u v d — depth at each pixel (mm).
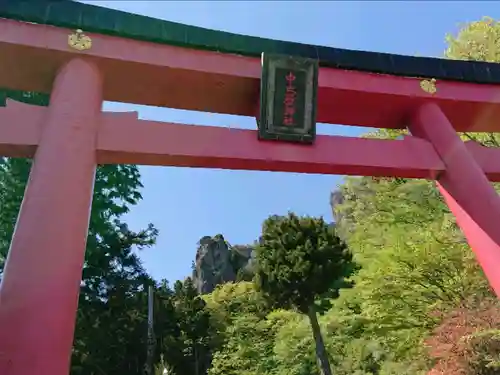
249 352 19828
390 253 9047
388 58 6051
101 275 12914
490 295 8227
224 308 26156
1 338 3131
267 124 5094
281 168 5094
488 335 7105
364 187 11914
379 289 9094
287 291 14484
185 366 20953
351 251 14695
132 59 5043
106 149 4465
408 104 5984
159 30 5266
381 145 5469
